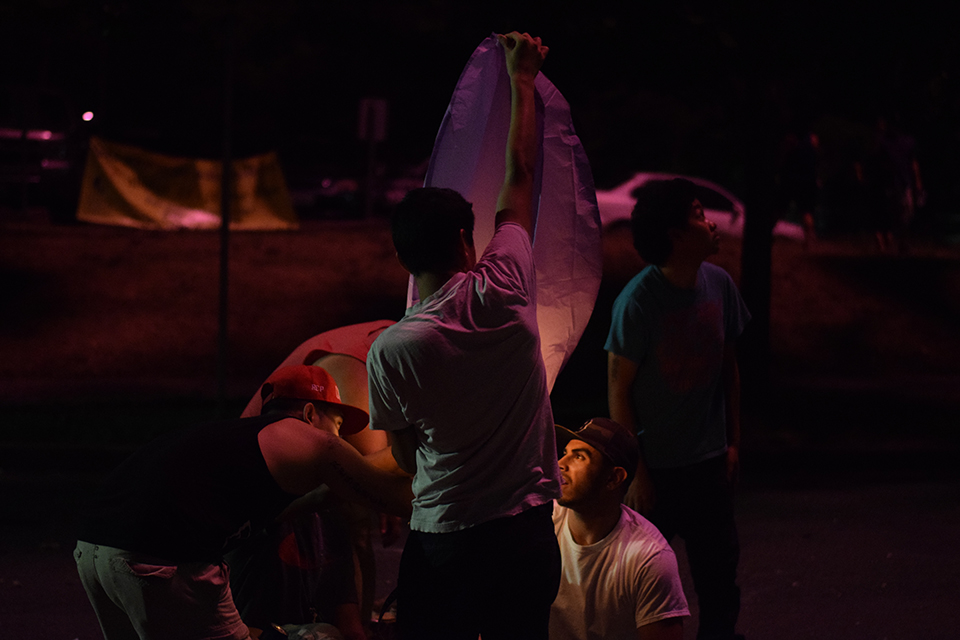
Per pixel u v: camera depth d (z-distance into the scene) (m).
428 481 4.10
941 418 15.48
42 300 19.86
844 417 15.49
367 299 21.02
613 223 28.50
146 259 22.05
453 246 4.16
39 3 21.12
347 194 33.19
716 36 15.28
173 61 41.38
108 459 12.94
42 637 7.49
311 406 5.41
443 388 3.97
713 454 6.10
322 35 17.25
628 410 6.06
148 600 4.73
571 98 16.27
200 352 18.69
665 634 5.07
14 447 12.91
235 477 4.85
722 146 37.09
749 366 16.14
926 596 8.45
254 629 5.68
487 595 4.04
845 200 31.94
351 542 6.34
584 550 5.15
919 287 23.53
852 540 10.14
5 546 9.78
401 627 4.19
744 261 16.28
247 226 26.30
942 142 28.36
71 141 26.78
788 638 7.53
